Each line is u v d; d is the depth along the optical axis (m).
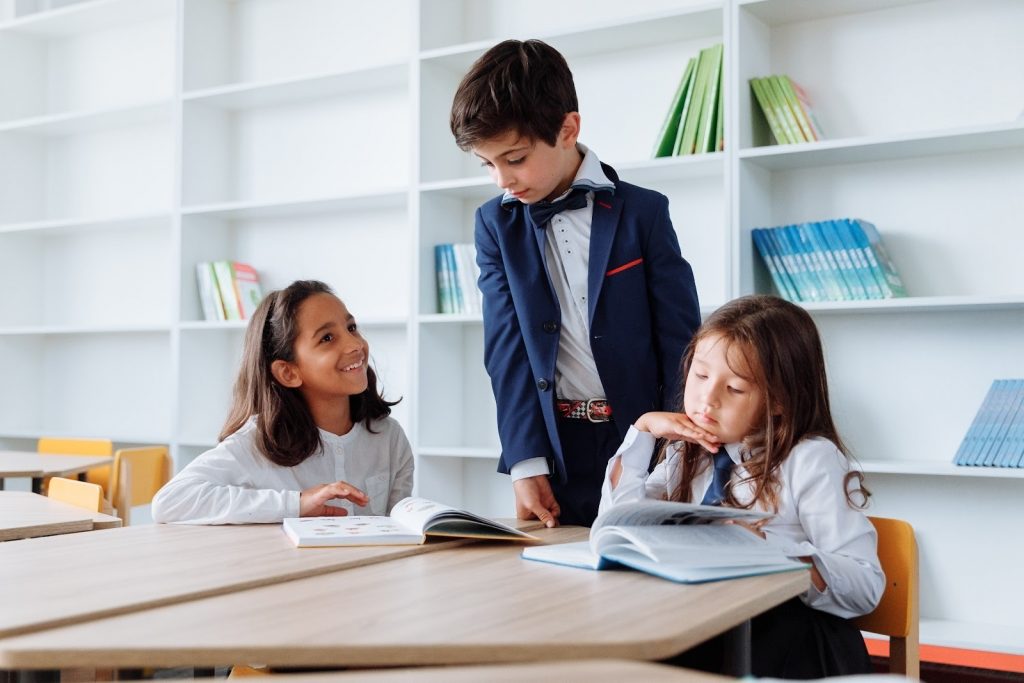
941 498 2.71
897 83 2.78
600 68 3.23
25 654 0.84
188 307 3.89
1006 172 2.64
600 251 1.83
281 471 1.86
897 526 1.39
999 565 2.64
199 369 3.94
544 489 1.83
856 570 1.29
